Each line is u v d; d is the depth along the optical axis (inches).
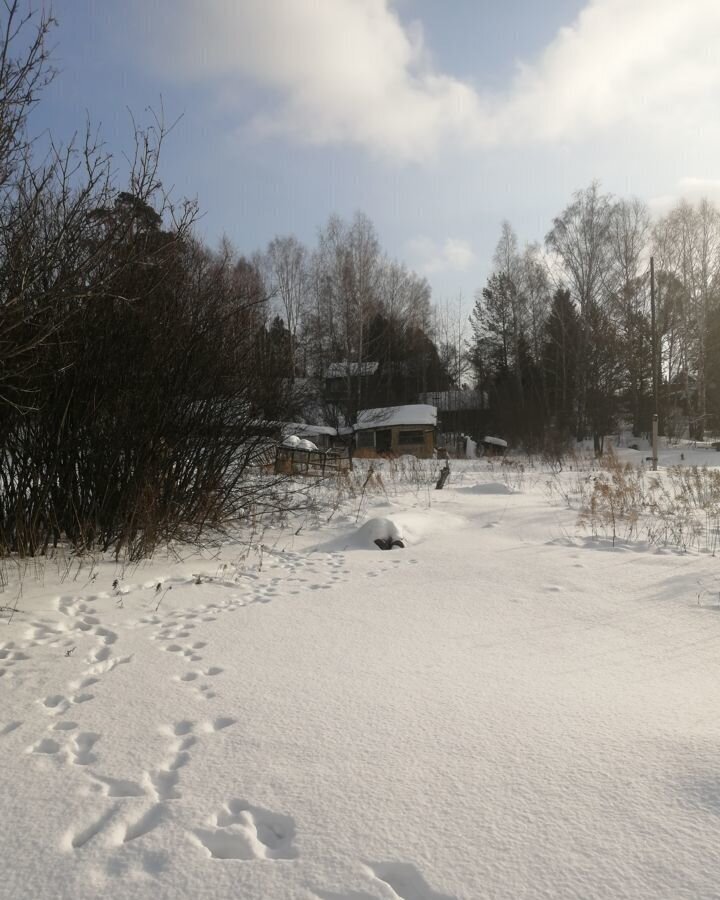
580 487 502.9
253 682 144.9
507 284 1761.8
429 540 328.5
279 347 378.3
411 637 178.5
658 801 92.8
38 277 179.9
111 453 273.3
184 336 299.3
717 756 103.7
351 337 1453.0
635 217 1534.2
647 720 120.3
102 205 219.0
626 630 182.7
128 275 263.9
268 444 360.8
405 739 115.2
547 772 102.2
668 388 1563.7
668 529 343.3
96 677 147.7
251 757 109.3
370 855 82.7
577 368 1524.4
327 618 197.6
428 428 1434.5
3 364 198.1
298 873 79.2
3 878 79.2
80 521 273.9
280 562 282.8
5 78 154.8
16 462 257.8
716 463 950.4
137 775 104.2
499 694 135.9
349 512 402.3
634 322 1517.0
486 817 90.4
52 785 100.9
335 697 135.6
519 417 1551.4
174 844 84.8
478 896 75.1
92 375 264.5
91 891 76.6
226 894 75.9
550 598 217.5
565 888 76.0
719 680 143.5
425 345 1959.9
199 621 194.4
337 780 101.4
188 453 305.3
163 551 286.2
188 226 277.4
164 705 132.0
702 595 216.4
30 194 202.7
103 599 213.5
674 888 75.4
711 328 1550.2
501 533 346.3
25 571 239.5
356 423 1407.5
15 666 152.8
